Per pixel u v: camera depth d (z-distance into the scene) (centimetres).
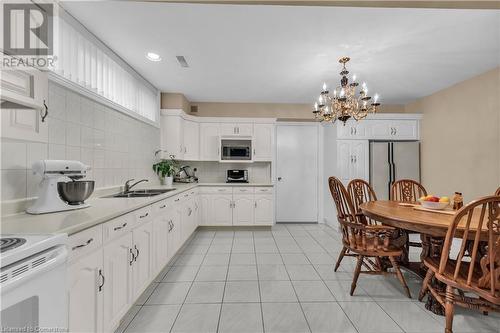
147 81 357
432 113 412
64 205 158
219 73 325
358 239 229
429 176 416
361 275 258
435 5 158
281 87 381
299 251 333
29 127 135
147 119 351
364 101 276
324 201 510
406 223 183
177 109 408
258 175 488
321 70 314
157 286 232
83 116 219
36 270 91
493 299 131
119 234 160
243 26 217
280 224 498
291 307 198
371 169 429
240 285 235
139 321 179
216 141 456
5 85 117
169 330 170
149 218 210
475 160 335
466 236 143
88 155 226
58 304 101
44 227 116
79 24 210
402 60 285
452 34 229
